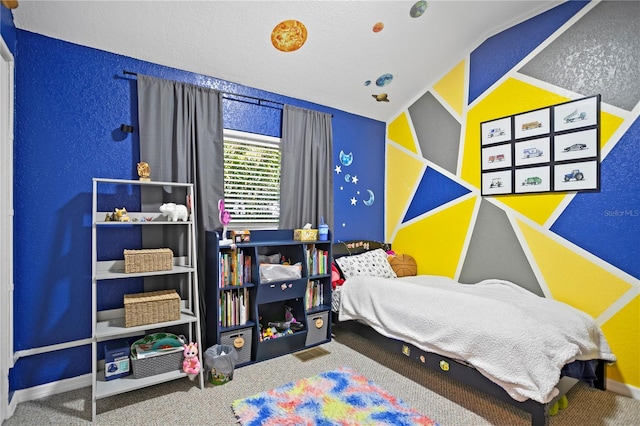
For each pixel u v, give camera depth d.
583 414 2.00
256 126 3.05
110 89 2.38
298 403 2.03
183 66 2.63
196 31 2.37
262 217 3.11
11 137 1.96
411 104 3.77
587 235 2.44
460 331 2.06
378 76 3.31
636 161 2.22
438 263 3.48
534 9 2.73
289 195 3.18
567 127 2.54
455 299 2.27
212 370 2.27
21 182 2.09
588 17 2.45
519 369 1.76
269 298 2.70
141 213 2.44
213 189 2.73
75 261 2.26
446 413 1.97
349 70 3.12
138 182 2.24
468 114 3.22
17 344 2.07
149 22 2.23
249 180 3.05
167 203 2.51
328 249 3.20
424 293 2.46
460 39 3.08
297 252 3.02
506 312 1.99
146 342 2.30
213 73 2.78
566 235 2.54
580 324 2.06
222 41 2.50
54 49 2.19
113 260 2.37
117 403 2.04
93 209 2.00
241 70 2.81
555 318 2.06
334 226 3.62
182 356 2.25
